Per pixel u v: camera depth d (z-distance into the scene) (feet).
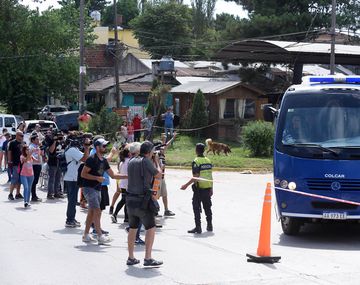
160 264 36.76
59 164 67.46
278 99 147.43
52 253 41.04
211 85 151.74
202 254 41.24
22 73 171.73
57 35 177.88
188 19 271.90
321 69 197.57
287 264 38.19
